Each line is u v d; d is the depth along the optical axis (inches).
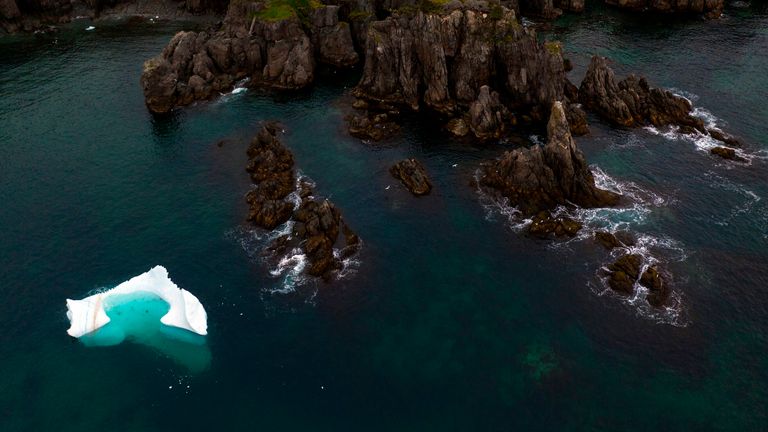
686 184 4025.6
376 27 5098.4
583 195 3818.9
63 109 5123.0
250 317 3100.4
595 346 2928.2
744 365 2819.9
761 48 5979.3
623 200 3858.3
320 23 5693.9
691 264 3361.2
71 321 3051.2
